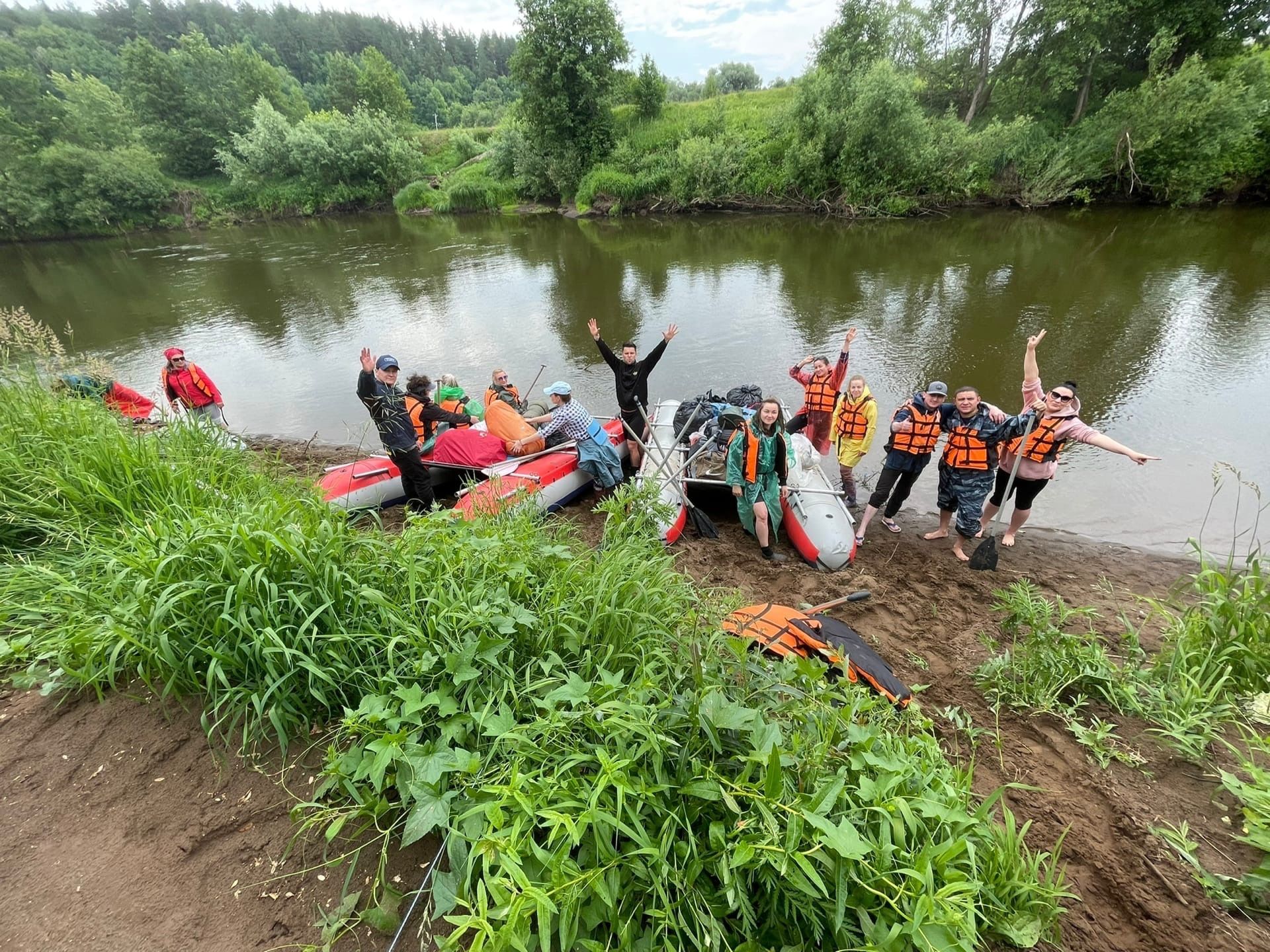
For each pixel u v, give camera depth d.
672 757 1.95
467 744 2.07
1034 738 3.07
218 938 1.70
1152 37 21.88
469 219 29.05
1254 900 2.19
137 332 12.79
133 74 38.19
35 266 22.45
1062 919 2.17
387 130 35.66
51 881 1.78
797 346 10.48
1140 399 7.83
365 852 1.93
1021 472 5.05
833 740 2.11
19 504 3.31
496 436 6.25
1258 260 13.78
